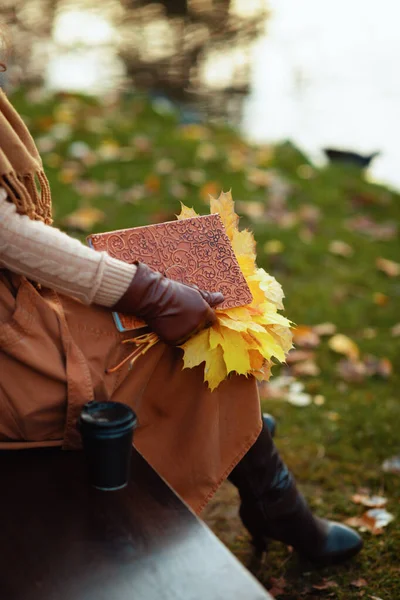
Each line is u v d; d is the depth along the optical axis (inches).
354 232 170.9
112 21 351.9
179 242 61.4
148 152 189.2
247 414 62.2
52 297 58.2
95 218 151.9
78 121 202.7
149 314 56.1
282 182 185.2
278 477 70.2
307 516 73.7
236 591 45.2
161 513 51.5
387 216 183.8
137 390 60.4
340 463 96.5
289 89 326.6
